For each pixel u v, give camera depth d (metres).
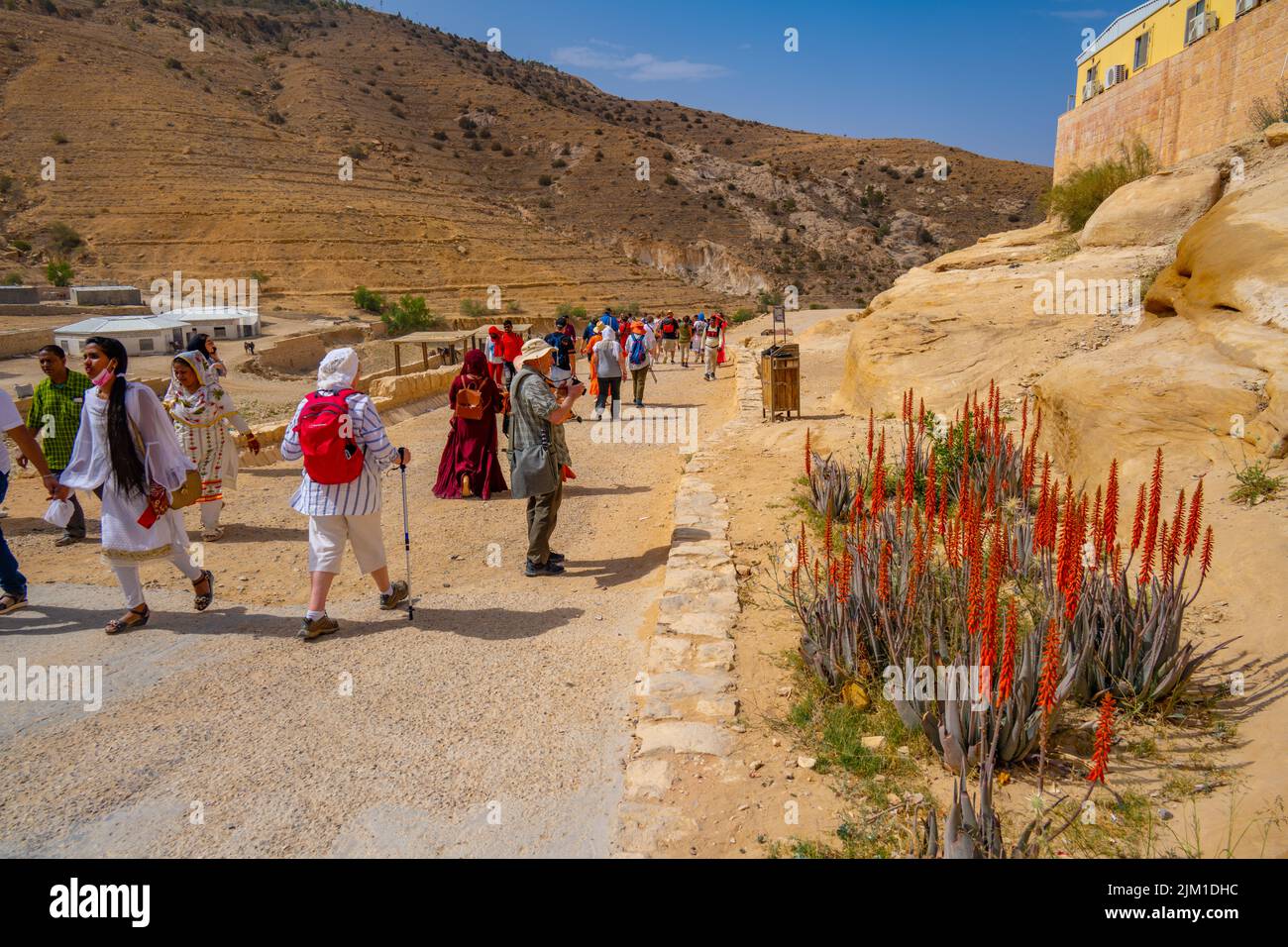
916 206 182.00
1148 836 3.31
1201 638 4.74
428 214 131.25
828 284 141.62
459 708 4.79
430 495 10.38
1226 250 7.62
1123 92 24.92
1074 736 4.09
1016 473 7.34
